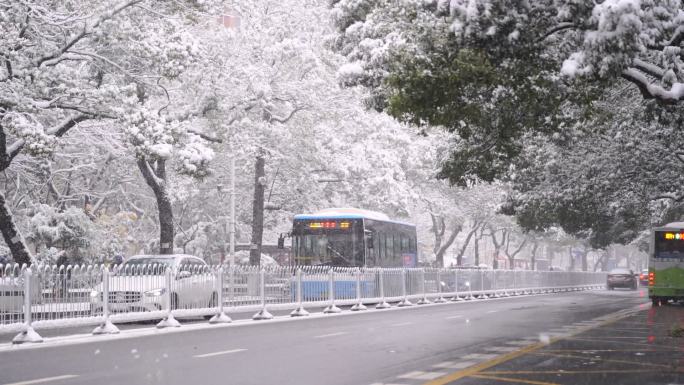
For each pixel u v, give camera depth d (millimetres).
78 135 31906
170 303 20531
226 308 22750
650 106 20672
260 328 20344
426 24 15320
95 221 40625
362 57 20234
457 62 14812
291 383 10656
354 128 48188
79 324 17719
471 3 13922
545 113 18969
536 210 40969
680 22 14211
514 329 20062
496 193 66875
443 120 16734
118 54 30672
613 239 59219
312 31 44469
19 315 16359
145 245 51062
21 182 36250
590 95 16438
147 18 30438
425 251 85875
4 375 11617
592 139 33344
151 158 27781
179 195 46188
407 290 34562
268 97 36125
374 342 16375
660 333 19094
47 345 16141
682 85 15523
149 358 13547
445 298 38594
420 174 60469
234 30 39719
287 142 44438
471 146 26219
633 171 34531
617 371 12094
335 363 12812
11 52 24984
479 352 14594
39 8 26625
